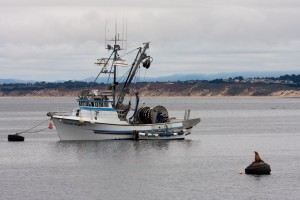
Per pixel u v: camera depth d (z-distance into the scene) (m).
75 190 91.12
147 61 144.38
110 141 139.62
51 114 141.88
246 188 92.06
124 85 143.00
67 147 132.25
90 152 125.44
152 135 142.50
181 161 116.25
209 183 95.56
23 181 97.50
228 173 103.62
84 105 140.12
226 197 86.88
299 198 86.44
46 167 109.94
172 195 88.00
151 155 122.69
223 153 128.25
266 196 87.44
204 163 114.06
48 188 92.50
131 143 138.12
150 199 85.88
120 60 141.50
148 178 99.44
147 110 144.62
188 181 97.12
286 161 117.62
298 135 175.50
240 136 170.62
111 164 112.19
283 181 96.62
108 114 139.25
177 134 146.62
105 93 140.38
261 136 171.12
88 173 103.88
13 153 127.69
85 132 139.00
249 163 114.38
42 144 142.12
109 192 89.81
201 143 146.00
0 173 104.38
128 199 86.00
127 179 98.75
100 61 141.75
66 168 108.69
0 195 88.06
